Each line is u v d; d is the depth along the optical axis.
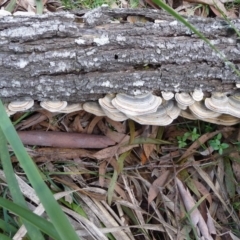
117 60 0.42
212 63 0.43
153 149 0.55
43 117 0.53
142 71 0.43
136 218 0.52
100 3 0.59
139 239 0.53
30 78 0.43
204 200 0.54
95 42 0.42
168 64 0.43
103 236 0.48
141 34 0.43
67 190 0.51
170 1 0.61
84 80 0.43
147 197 0.54
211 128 0.55
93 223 0.50
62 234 0.30
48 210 0.31
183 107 0.47
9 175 0.39
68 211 0.50
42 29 0.42
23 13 0.46
